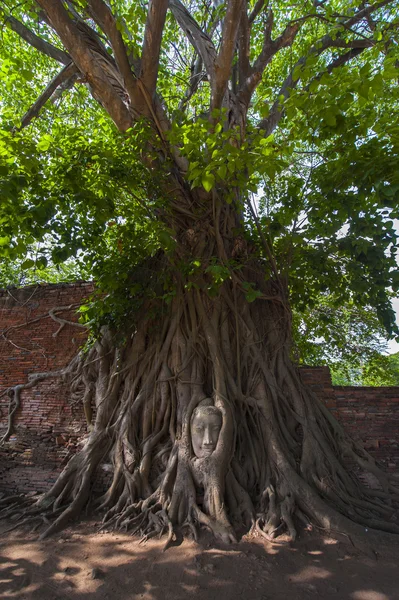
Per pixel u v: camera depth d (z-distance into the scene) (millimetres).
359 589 3926
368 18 8039
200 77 9594
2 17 7652
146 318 7777
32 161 5574
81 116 10664
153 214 7660
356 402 7406
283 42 8508
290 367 7246
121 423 6926
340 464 6332
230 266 7258
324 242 8000
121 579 4223
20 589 4074
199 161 6180
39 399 8188
